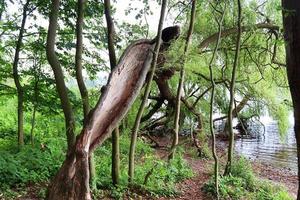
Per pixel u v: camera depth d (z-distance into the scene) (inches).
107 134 285.6
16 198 317.7
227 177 466.9
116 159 387.5
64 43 437.1
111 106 284.5
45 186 351.3
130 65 308.3
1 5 438.0
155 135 797.9
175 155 560.4
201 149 634.2
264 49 604.7
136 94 310.2
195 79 623.8
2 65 471.8
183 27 520.1
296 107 151.1
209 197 412.8
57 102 480.7
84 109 371.6
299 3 146.3
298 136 154.0
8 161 362.6
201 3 511.5
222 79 598.9
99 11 440.8
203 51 576.7
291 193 508.1
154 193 387.5
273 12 597.9
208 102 707.4
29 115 651.5
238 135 1071.6
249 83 666.2
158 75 437.1
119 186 379.2
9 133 540.4
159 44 353.7
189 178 480.4
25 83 505.4
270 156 818.2
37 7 452.4
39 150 419.2
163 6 352.5
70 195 241.6
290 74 149.9
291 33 148.0
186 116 682.8
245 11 594.2
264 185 476.1
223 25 606.5
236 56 467.5
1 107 669.3
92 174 364.5
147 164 455.8
